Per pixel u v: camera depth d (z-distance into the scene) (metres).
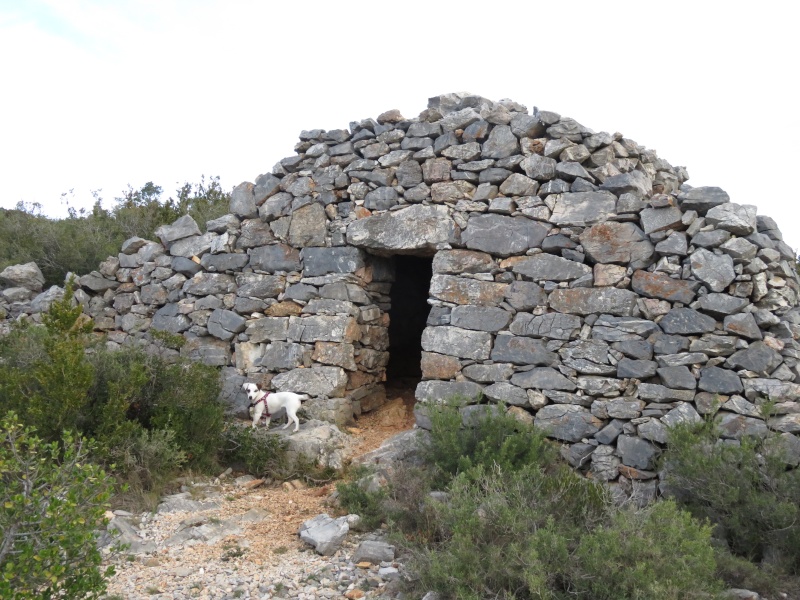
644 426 7.11
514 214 8.13
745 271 7.05
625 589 4.30
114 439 6.96
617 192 7.73
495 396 7.83
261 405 8.43
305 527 5.98
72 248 12.78
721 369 6.96
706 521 5.53
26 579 3.77
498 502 5.14
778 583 5.16
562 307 7.73
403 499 6.14
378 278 9.65
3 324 10.88
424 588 4.76
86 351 8.38
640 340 7.32
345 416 9.03
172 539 5.92
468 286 8.20
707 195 7.30
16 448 4.31
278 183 9.66
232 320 9.60
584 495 5.61
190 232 10.23
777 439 6.10
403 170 8.83
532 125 8.18
